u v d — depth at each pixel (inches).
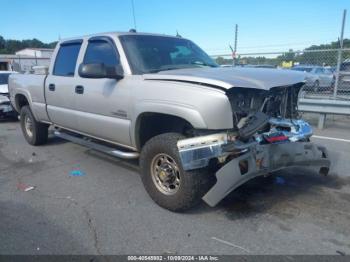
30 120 245.6
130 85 145.6
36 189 163.6
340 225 123.2
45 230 122.4
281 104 146.1
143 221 128.2
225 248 109.5
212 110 115.0
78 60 183.8
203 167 124.3
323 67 469.4
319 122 314.8
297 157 137.0
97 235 118.3
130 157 157.9
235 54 411.2
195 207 139.3
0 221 130.0
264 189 157.8
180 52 174.6
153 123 150.6
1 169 197.5
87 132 185.6
